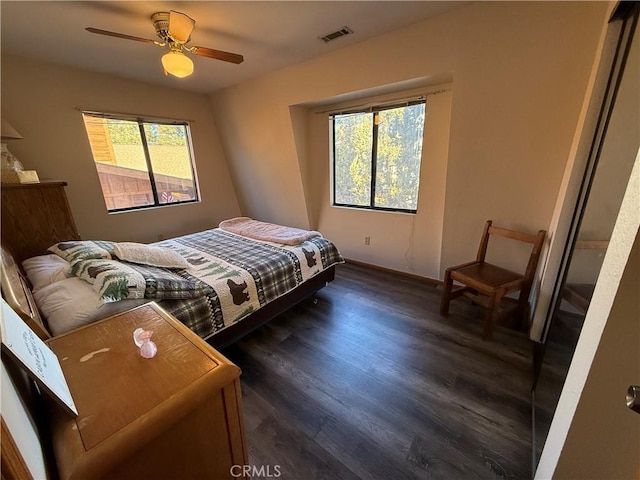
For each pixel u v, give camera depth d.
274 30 2.08
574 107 1.75
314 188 3.75
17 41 2.18
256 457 1.23
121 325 0.94
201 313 1.60
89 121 3.06
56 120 2.81
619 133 1.11
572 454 0.66
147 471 0.62
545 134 1.90
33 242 2.20
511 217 2.22
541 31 1.69
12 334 0.58
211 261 2.11
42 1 1.65
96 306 1.30
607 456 0.63
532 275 2.00
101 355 0.79
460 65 2.00
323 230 3.90
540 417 1.26
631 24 1.20
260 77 3.12
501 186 2.19
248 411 1.45
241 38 2.21
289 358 1.84
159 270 1.77
